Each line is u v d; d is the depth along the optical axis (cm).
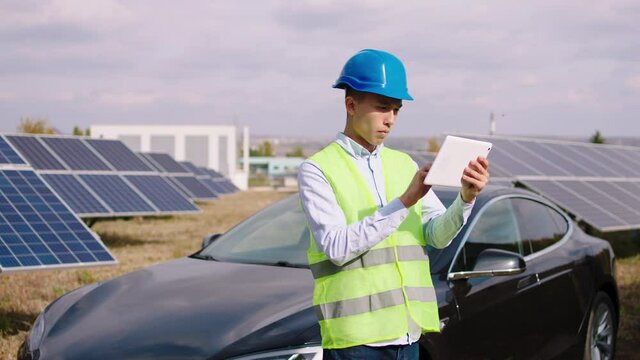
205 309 384
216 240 522
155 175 1506
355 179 267
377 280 262
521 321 468
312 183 264
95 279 895
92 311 411
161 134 5706
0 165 796
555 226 561
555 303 508
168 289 423
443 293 411
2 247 636
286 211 525
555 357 505
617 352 629
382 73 260
